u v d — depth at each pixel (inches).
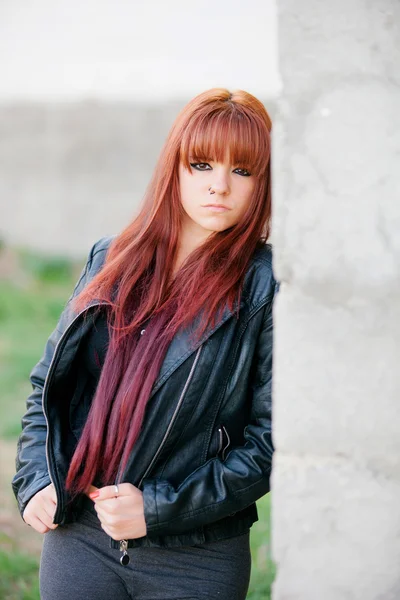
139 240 87.1
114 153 532.4
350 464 63.7
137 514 81.0
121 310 85.4
